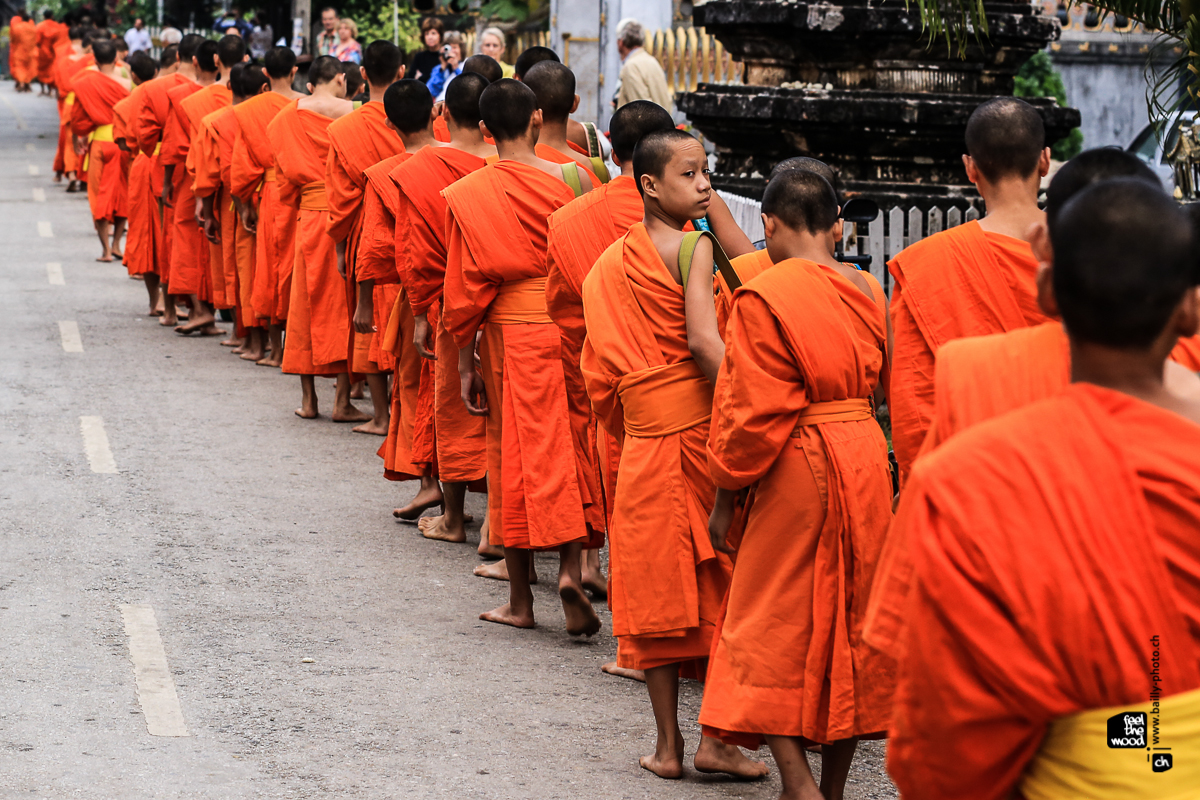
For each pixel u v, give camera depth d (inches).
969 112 802.8
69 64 1728.6
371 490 615.8
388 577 498.6
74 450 653.3
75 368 836.6
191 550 517.3
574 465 434.0
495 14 1688.0
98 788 322.7
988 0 807.1
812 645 299.3
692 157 337.7
